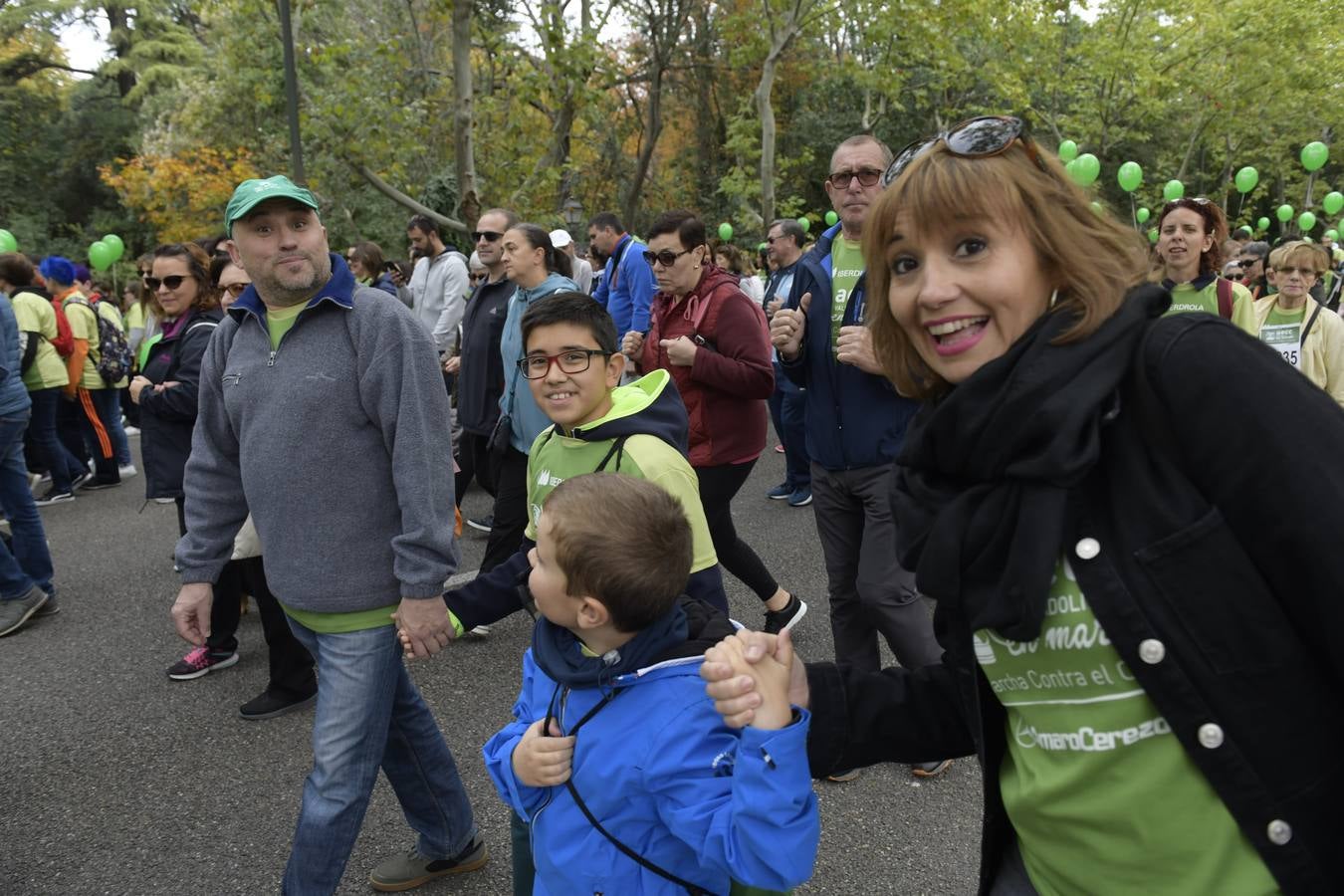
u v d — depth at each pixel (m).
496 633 4.38
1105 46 24.06
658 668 1.44
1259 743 0.91
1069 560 0.97
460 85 12.85
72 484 7.61
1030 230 1.03
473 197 13.16
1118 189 31.61
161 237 23.64
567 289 4.14
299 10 15.84
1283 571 0.88
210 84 23.30
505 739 1.66
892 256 1.12
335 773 2.16
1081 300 1.00
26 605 4.70
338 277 2.15
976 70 22.67
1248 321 3.91
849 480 3.02
